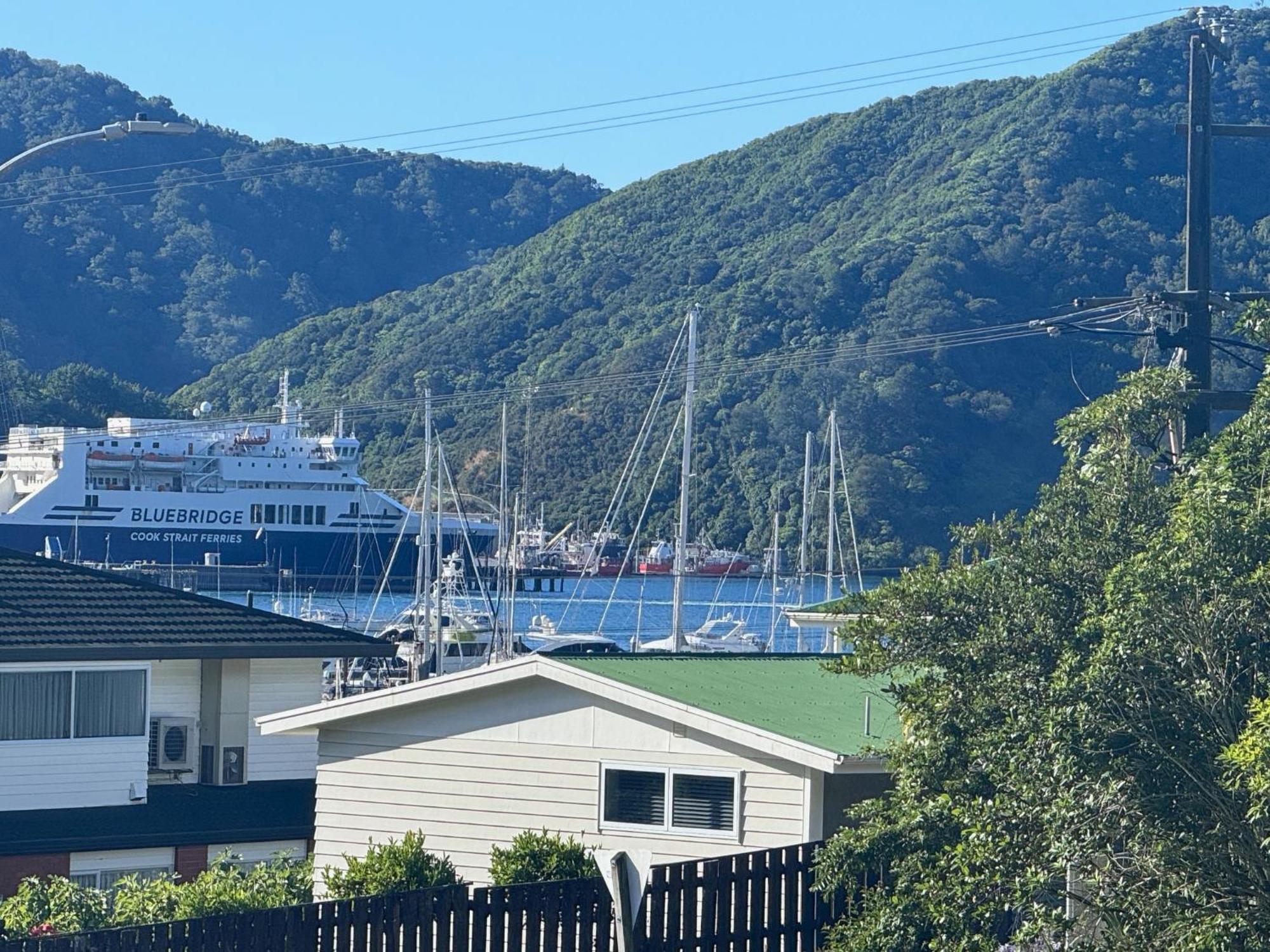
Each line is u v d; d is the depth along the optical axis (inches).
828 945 674.2
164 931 545.3
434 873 725.9
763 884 678.5
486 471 7322.8
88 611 1066.1
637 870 525.3
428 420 3550.7
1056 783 542.6
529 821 893.8
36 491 5556.1
